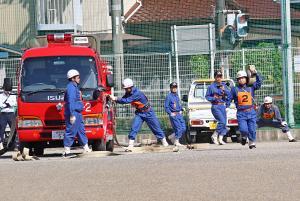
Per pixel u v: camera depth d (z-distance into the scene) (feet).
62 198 69.51
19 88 133.08
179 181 77.51
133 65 178.09
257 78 132.36
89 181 79.82
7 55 220.23
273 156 103.14
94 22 261.65
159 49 236.22
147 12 269.03
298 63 174.40
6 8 256.73
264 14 255.50
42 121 131.85
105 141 134.72
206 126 175.01
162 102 178.60
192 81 179.22
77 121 125.29
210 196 68.18
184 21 266.16
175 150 129.39
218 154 112.47
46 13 256.11
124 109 178.19
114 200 67.51
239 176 79.82
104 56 177.27
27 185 78.59
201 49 179.22
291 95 174.19
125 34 260.42
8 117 156.56
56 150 165.17
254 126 131.75
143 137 176.96
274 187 72.18
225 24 202.49
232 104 174.09
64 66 133.90
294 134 174.40
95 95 131.95
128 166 92.89
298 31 245.65
